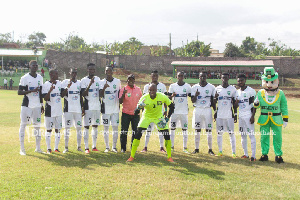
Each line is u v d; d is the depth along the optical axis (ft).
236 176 18.43
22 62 154.71
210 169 19.97
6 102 68.44
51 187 15.80
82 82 24.81
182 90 25.66
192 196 14.98
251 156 23.29
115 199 14.39
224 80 24.66
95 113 25.32
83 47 204.54
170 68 176.14
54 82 24.16
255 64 142.31
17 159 21.59
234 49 217.77
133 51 208.23
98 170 19.26
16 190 15.30
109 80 25.27
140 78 161.79
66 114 24.79
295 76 168.14
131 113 25.36
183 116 25.86
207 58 173.37
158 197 14.74
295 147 27.37
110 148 26.94
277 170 20.02
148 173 18.78
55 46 236.84
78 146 25.52
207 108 25.21
